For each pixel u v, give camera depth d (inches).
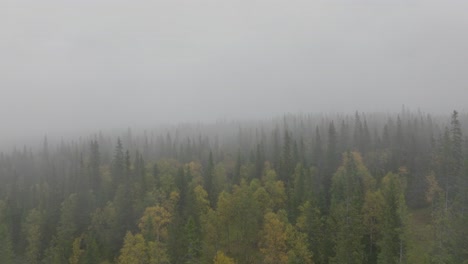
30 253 2827.3
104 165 4837.6
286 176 3366.1
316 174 3602.4
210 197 3129.9
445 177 2962.6
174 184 3041.3
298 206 2549.2
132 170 3472.0
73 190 3890.3
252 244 2393.0
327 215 2539.4
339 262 2003.0
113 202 3129.9
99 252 2536.9
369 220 2415.1
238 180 3545.8
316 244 2261.3
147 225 2454.5
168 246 2351.1
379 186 2965.1
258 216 2474.2
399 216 2018.9
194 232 2186.3
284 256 2075.5
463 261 1696.6
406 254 1915.6
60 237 2723.9
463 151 3152.1
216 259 2053.4
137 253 2223.2
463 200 2156.7
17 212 3388.3
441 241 1909.4
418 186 3265.3
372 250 2380.7
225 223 2357.3
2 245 2529.5
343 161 3978.8
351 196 2564.0
